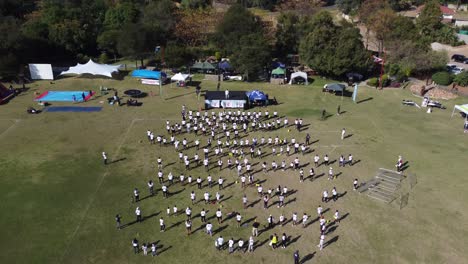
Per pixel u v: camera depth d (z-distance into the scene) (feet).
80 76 240.53
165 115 183.32
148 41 257.96
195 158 137.39
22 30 261.24
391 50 251.39
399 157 137.08
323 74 246.47
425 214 113.60
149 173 133.39
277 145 153.99
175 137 160.45
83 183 126.82
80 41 274.36
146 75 224.53
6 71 220.84
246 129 168.14
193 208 115.03
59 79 234.38
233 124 169.07
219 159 142.82
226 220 110.01
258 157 144.66
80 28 276.21
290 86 228.22
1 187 123.44
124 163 139.64
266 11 433.07
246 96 194.08
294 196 121.60
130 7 313.73
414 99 207.00
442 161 143.02
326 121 177.88
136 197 117.29
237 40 256.11
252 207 115.85
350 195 122.42
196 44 308.19
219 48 290.35
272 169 136.87
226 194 122.21
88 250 98.22
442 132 167.84
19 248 98.48
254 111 188.96
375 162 142.10
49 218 109.91
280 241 101.96
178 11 325.21
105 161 137.59
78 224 107.65
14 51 239.30
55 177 129.80
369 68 237.25
